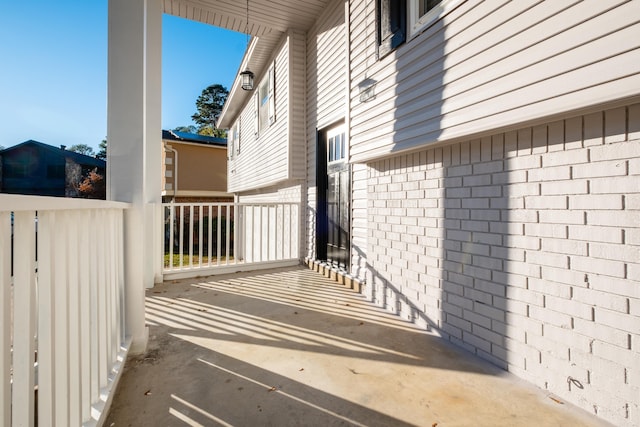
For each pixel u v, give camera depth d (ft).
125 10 7.60
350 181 14.71
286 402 6.10
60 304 4.07
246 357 7.93
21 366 3.26
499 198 7.48
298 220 19.85
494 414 5.73
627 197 5.26
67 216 4.20
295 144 19.48
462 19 7.50
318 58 18.10
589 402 5.74
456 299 8.71
